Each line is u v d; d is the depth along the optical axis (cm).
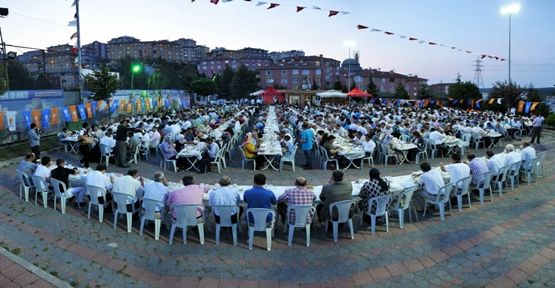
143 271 549
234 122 1944
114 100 2178
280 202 673
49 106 2017
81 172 884
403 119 2052
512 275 524
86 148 1266
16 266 527
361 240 665
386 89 7756
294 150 1245
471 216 768
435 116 2236
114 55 11538
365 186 698
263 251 625
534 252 586
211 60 10181
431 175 757
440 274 538
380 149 1381
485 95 3734
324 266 571
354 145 1340
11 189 958
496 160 904
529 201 856
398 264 572
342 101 5397
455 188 792
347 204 655
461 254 595
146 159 1420
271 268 565
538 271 530
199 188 671
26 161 865
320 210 708
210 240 667
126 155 1319
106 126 1716
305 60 8062
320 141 1334
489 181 857
